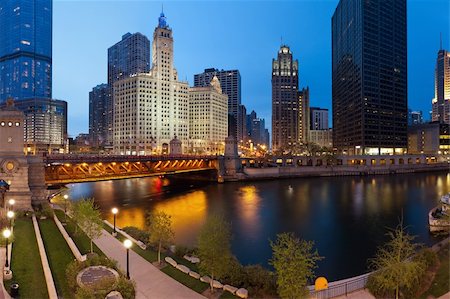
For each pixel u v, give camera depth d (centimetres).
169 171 9906
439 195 9319
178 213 6831
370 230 5591
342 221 6238
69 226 4256
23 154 5306
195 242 4738
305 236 5238
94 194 9606
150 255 3403
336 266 3956
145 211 7000
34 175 5597
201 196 9269
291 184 12169
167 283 2739
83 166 7238
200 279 2830
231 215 6719
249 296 2609
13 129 5216
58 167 6694
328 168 15250
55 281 2547
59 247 3359
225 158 13312
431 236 5159
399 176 14975
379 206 7700
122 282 2392
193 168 11356
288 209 7369
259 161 15425
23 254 3023
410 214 6806
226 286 2683
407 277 2542
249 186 11612
